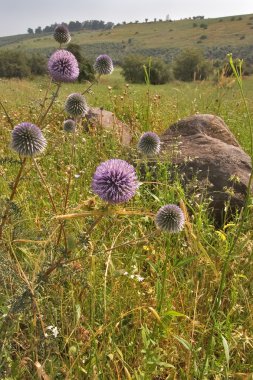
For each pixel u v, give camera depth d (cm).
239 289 59
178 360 51
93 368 45
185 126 114
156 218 52
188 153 98
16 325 48
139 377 43
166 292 58
